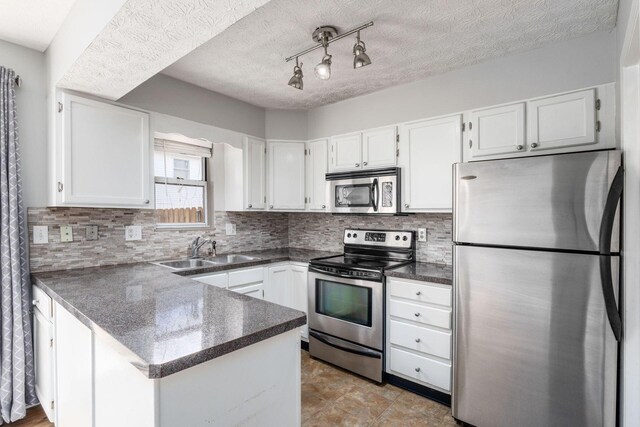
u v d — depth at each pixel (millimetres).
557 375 1578
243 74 2555
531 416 1659
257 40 2035
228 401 1042
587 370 1498
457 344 1925
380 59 2295
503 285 1734
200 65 2395
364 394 2326
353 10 1724
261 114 3352
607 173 1436
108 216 2465
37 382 2053
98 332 1149
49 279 1932
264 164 3332
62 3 1675
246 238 3529
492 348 1782
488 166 1777
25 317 2033
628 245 1396
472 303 1851
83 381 1375
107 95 2115
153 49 1542
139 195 2336
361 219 3311
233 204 3260
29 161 2119
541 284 1616
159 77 2529
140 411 938
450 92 2496
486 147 2270
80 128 2051
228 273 2631
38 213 2146
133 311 1306
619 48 1653
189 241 3021
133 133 2311
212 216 3281
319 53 2205
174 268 2373
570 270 1536
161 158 2965
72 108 2016
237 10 1254
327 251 3564
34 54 2156
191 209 3182
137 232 2633
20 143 2084
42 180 2170
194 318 1220
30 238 2113
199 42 1481
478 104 2359
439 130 2498
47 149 2168
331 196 3096
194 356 915
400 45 2100
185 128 2693
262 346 1144
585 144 1907
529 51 2154
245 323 1167
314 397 2285
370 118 2957
